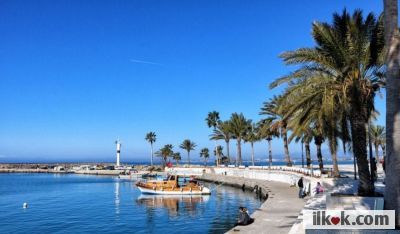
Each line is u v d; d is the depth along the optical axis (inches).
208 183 3361.2
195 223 1378.0
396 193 635.5
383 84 919.7
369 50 867.4
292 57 918.4
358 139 884.0
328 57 898.1
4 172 7632.9
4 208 1955.0
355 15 877.2
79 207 1956.2
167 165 5575.8
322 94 917.2
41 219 1569.9
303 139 2187.5
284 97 968.3
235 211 1627.7
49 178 5295.3
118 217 1577.3
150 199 2180.1
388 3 649.6
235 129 4015.8
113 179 4722.0
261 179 2684.5
